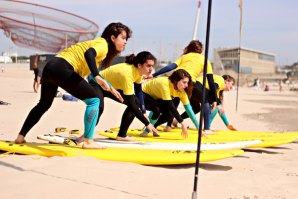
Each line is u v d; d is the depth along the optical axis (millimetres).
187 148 4879
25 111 10070
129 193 3057
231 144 5082
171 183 3475
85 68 4398
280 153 5723
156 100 6391
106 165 3924
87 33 35750
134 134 6492
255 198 3254
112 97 5395
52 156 4191
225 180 3795
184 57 6941
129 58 5324
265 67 143000
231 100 24328
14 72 45719
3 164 3729
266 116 13484
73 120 8922
